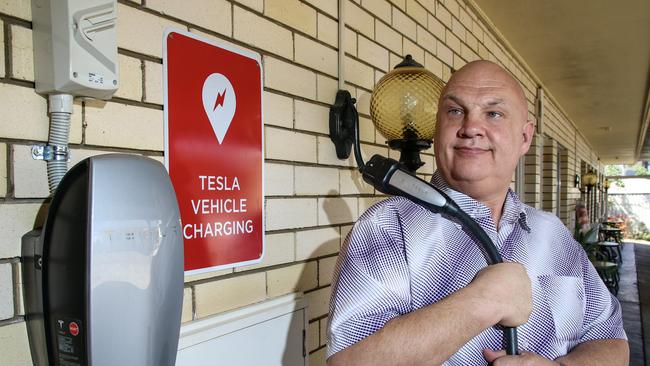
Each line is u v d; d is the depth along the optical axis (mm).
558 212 7641
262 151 1456
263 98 1470
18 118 887
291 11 1598
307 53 1669
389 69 2209
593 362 1107
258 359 1419
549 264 1180
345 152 1845
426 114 1713
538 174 5648
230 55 1347
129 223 751
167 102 1167
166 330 821
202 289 1268
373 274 1006
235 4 1375
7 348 867
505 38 4094
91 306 707
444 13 2869
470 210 1151
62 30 859
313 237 1697
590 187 11734
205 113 1268
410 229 1081
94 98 961
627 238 21766
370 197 2061
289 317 1546
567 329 1153
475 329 916
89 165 734
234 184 1355
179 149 1196
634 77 5547
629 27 3807
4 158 868
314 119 1705
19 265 885
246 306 1403
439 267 1052
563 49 4449
